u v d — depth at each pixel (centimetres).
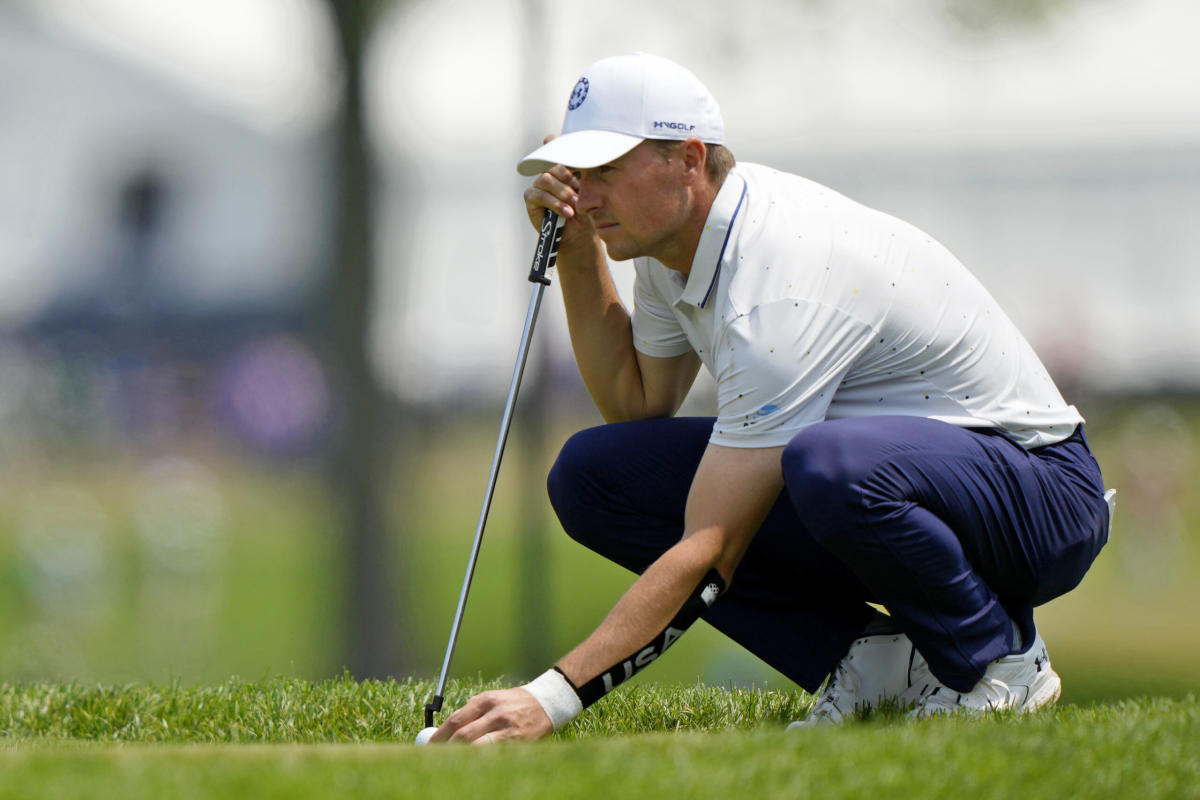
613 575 5025
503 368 7381
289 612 4488
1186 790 927
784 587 1272
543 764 902
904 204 7038
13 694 1530
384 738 1323
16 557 4503
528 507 3538
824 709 1247
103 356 7325
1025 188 7044
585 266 1359
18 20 7081
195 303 7500
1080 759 960
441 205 7319
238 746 1070
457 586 4797
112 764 909
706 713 1336
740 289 1138
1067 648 3606
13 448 7056
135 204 7544
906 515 1105
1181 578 4934
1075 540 1196
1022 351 1231
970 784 898
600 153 1157
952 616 1141
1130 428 5931
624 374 1381
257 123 7656
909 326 1162
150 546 4859
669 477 1324
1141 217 7062
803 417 1129
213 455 7300
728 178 1192
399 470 4088
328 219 3994
